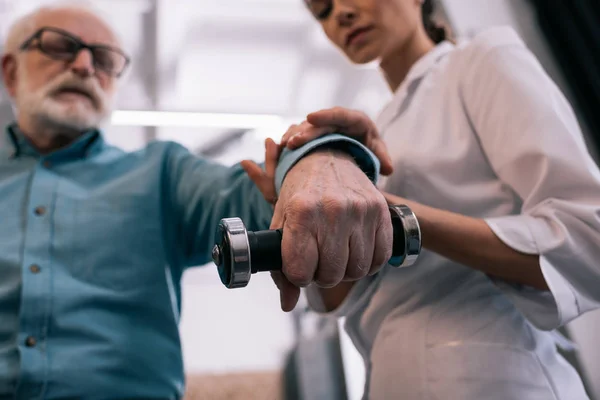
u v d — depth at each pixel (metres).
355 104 3.20
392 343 0.84
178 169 1.29
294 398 2.02
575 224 0.70
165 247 1.19
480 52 0.88
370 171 0.67
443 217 0.73
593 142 1.93
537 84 0.81
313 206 0.50
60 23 1.31
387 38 1.00
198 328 2.79
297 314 2.22
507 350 0.76
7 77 1.42
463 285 0.82
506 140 0.79
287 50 2.85
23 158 1.27
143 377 1.00
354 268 0.52
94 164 1.26
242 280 0.47
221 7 2.58
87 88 1.26
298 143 0.67
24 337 0.97
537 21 2.12
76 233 1.11
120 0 2.49
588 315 1.76
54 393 0.93
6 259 1.06
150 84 2.93
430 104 0.94
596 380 1.67
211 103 3.10
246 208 1.09
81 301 1.02
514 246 0.69
